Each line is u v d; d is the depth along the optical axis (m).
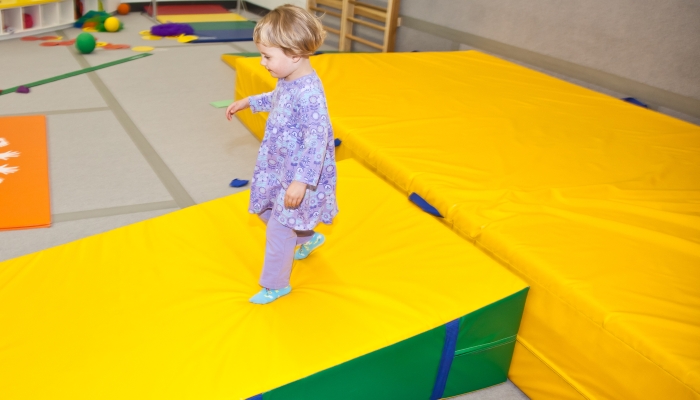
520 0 4.24
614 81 3.73
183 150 3.27
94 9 6.21
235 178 2.99
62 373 1.40
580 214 2.02
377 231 1.98
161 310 1.63
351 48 6.06
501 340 1.75
